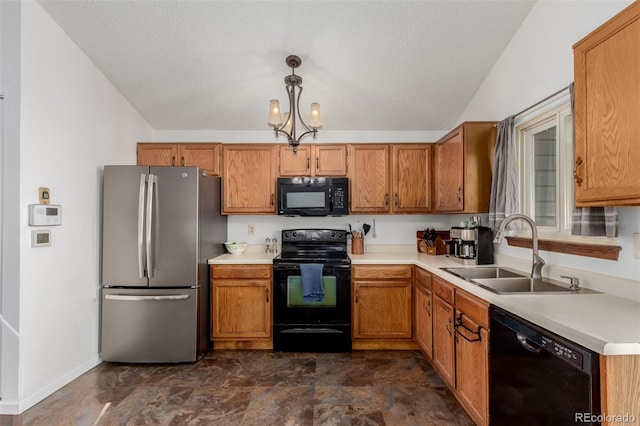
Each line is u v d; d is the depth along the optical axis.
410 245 3.40
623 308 1.29
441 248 3.18
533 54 2.05
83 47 2.35
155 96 2.90
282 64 2.53
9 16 1.90
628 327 1.06
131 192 2.53
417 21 2.15
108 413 1.89
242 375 2.36
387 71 2.58
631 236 1.43
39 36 2.02
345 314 2.79
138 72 2.61
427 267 2.48
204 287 2.74
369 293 2.82
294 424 1.80
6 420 1.82
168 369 2.46
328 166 3.15
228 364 2.55
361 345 2.85
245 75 2.65
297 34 2.26
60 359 2.18
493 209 2.32
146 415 1.88
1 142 1.90
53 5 2.03
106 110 2.66
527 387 1.28
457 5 2.04
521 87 2.18
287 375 2.36
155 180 2.53
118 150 2.82
